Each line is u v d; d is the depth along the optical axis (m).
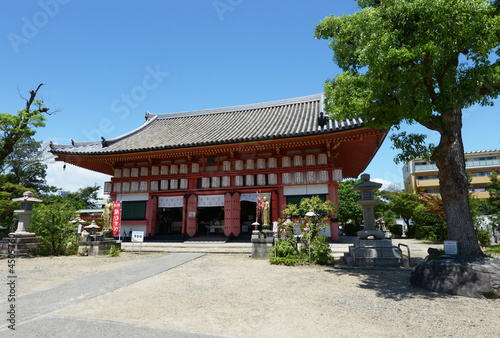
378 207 31.78
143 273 9.15
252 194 19.16
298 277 8.54
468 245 7.99
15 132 20.42
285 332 4.41
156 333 4.30
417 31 7.15
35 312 5.30
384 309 5.49
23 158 30.97
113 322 4.77
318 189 17.80
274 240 12.27
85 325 4.63
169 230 23.25
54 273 9.59
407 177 49.47
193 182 20.23
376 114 8.30
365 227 10.84
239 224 19.08
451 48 6.77
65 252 14.58
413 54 6.75
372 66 7.64
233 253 13.87
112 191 21.47
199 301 6.09
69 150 20.56
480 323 4.73
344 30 9.88
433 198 22.02
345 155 20.67
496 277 6.16
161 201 20.95
